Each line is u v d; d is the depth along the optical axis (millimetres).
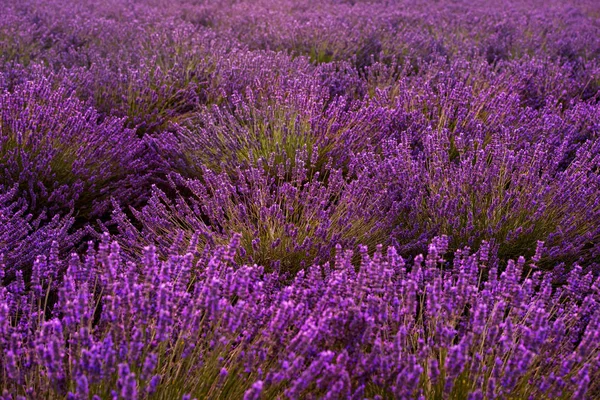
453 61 6242
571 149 3660
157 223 2924
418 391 1787
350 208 2822
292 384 1698
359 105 4551
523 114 4156
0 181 3275
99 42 6836
